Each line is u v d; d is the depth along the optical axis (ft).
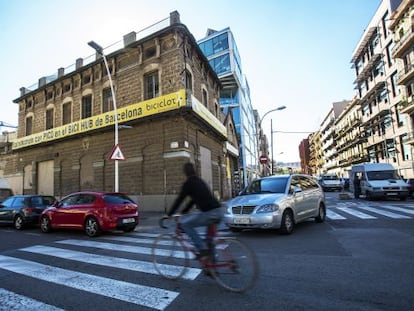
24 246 27.58
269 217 26.84
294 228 32.04
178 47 59.00
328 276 15.53
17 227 40.47
